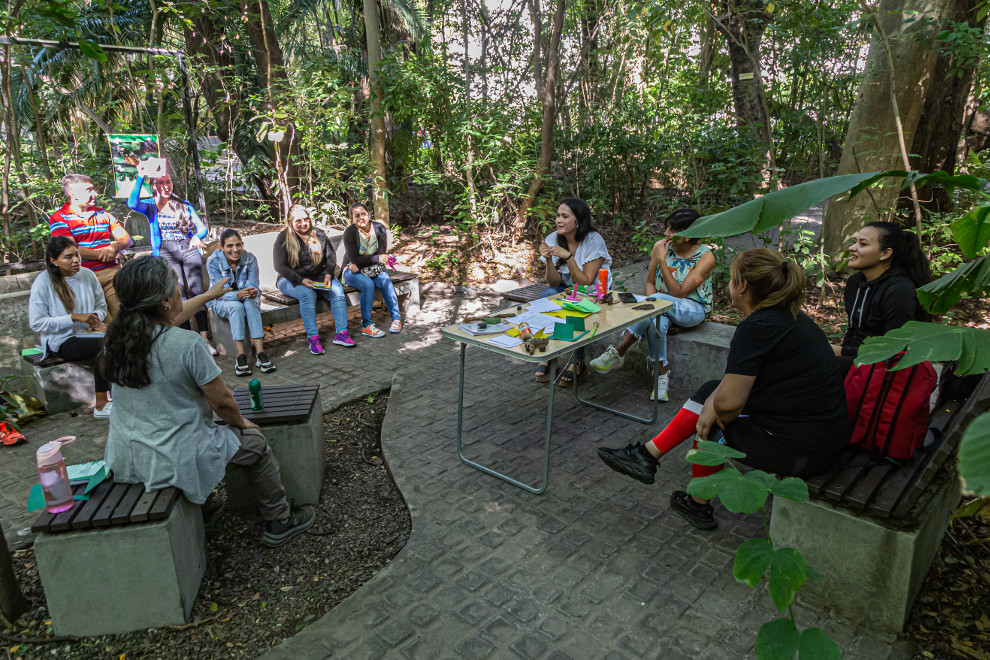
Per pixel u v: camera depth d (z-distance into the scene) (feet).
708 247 17.11
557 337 11.40
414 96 25.81
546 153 27.55
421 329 20.97
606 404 15.21
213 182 30.81
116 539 7.87
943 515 8.89
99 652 7.98
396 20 35.81
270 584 9.22
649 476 10.09
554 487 11.60
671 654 7.80
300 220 18.61
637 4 20.08
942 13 17.78
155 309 8.27
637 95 31.24
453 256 26.71
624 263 27.22
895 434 8.57
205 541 9.41
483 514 10.78
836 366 8.58
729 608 8.58
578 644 7.97
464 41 28.76
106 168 25.68
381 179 27.63
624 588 8.98
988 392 8.19
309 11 46.11
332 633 8.14
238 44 28.76
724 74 26.81
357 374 17.26
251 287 16.89
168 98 26.27
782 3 18.03
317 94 26.66
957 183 5.91
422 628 8.23
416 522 10.53
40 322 14.42
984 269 6.37
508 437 13.56
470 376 16.96
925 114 22.53
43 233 19.06
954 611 8.30
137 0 25.62
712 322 16.53
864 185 5.59
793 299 8.45
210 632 8.29
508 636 8.10
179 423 8.38
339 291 19.25
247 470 9.50
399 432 13.76
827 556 8.33
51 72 24.81
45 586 7.91
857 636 7.97
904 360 5.58
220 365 18.07
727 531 10.27
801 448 8.33
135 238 19.29
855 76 20.57
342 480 12.00
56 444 7.91
